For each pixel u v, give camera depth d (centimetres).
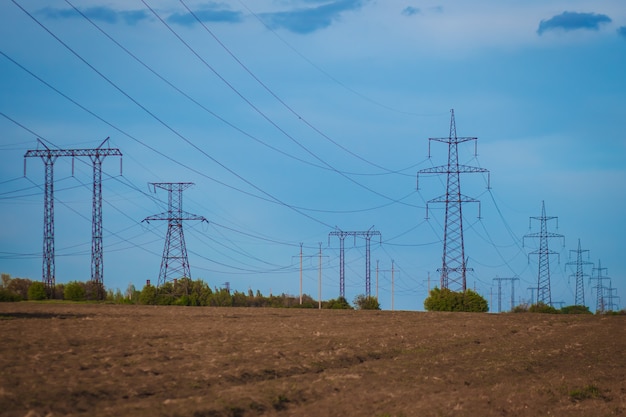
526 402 3188
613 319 8781
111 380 2941
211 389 2964
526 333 6644
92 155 11450
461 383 3594
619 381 3975
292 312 9450
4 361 3269
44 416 2286
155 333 5116
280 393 2978
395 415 2734
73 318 6631
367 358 4362
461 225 11438
